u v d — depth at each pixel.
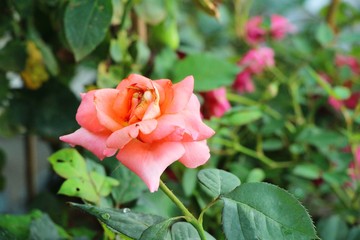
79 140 0.38
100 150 0.37
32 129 0.69
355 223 0.68
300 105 0.77
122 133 0.35
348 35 0.79
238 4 0.87
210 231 0.59
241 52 0.90
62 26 0.58
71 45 0.52
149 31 0.67
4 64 0.63
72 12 0.51
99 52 0.60
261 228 0.36
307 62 0.80
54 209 0.74
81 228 0.59
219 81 0.60
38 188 0.86
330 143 0.66
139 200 0.51
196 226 0.38
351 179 0.66
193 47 0.81
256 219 0.37
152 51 0.67
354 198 0.67
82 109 0.38
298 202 0.37
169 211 0.53
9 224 0.51
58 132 0.68
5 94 0.67
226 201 0.37
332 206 0.70
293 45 0.87
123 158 0.37
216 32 0.90
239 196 0.38
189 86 0.38
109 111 0.37
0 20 0.64
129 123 0.37
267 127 0.68
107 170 0.51
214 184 0.40
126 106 0.37
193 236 0.40
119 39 0.60
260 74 0.78
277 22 0.82
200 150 0.38
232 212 0.37
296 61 0.81
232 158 0.69
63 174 0.47
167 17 0.66
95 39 0.52
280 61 0.83
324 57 0.79
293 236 0.36
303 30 0.94
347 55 0.81
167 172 0.62
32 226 0.50
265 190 0.37
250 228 0.37
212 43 0.90
